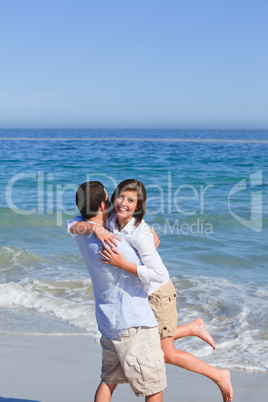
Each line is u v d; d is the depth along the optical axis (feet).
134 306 8.22
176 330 10.06
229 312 16.53
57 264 23.11
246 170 62.64
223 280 20.35
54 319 16.25
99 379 11.43
